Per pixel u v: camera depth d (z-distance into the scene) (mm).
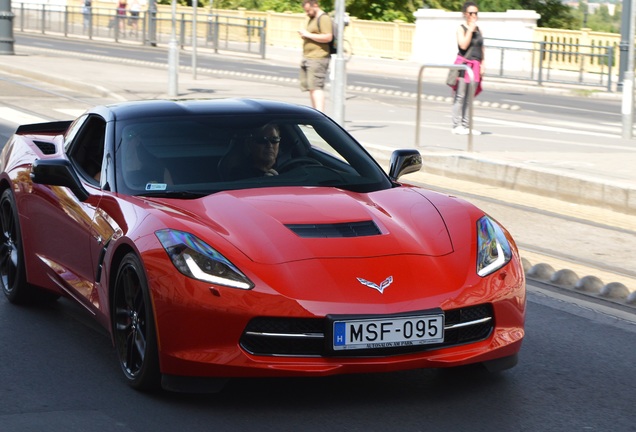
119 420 5035
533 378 5852
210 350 5039
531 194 12641
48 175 6297
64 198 6570
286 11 61875
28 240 7105
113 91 22719
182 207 5672
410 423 5047
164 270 5129
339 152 6641
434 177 13906
